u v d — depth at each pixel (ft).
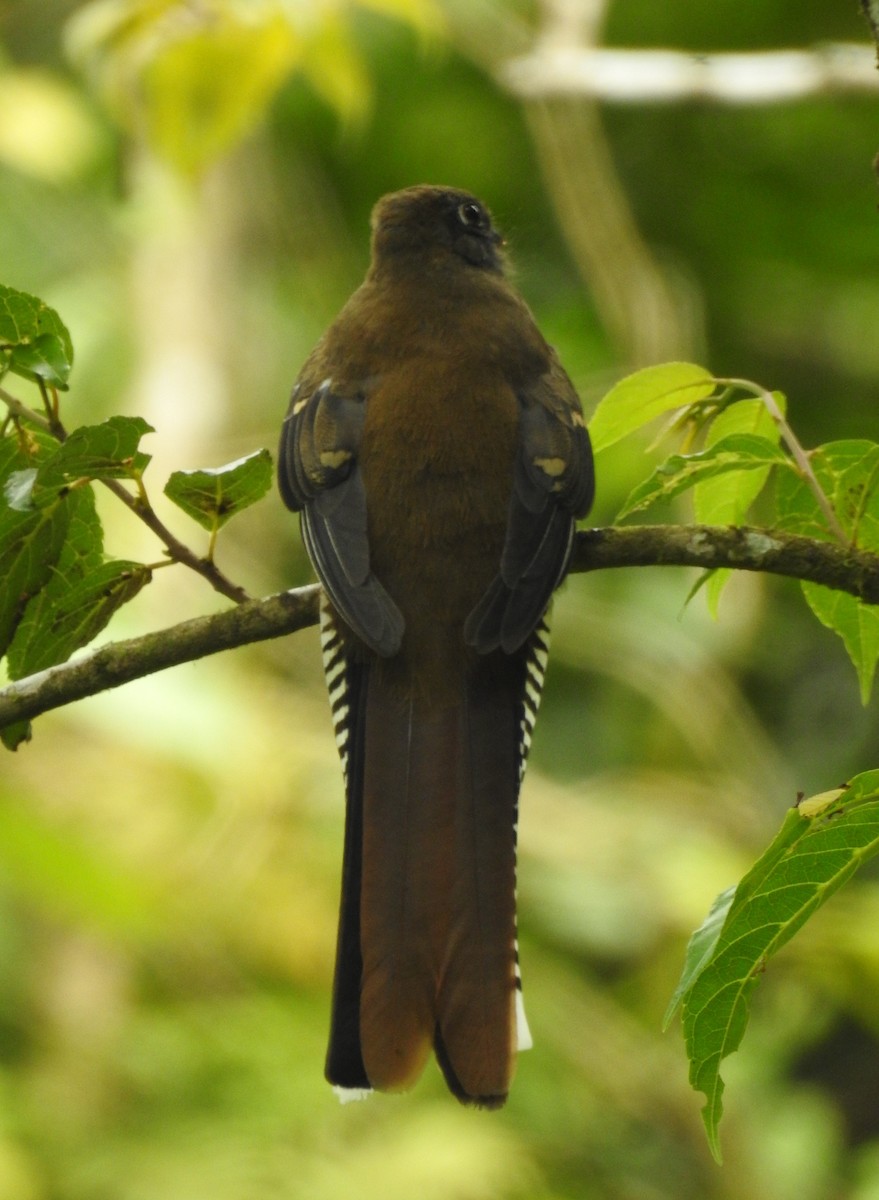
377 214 24.91
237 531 45.60
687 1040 16.63
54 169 43.65
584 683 50.14
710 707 45.19
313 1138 38.93
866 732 49.47
